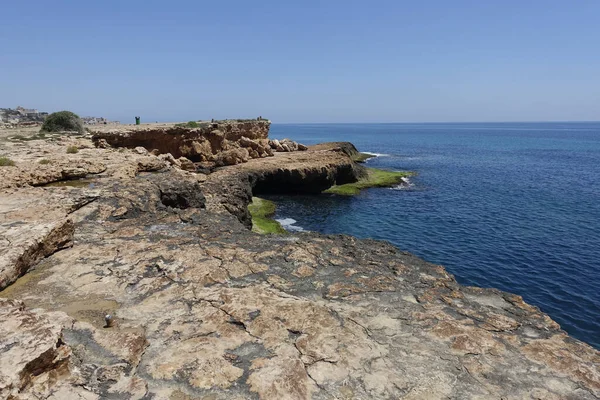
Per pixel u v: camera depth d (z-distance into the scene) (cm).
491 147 12012
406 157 8644
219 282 995
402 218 3512
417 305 941
